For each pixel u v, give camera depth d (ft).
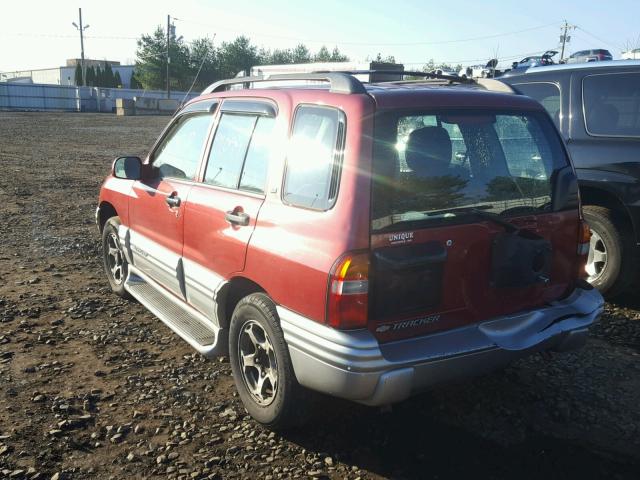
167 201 15.34
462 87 12.53
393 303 10.26
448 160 11.01
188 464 11.08
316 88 12.12
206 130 14.87
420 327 10.63
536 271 11.54
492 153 11.62
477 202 11.16
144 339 16.65
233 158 13.43
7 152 65.62
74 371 14.62
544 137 12.44
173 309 16.12
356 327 10.00
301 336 10.50
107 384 13.99
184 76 267.18
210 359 15.44
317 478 10.72
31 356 15.39
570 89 19.99
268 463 11.13
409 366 10.02
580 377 14.48
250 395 12.43
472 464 11.13
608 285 18.98
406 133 10.61
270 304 11.51
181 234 14.76
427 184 10.67
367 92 10.80
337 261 9.91
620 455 11.46
